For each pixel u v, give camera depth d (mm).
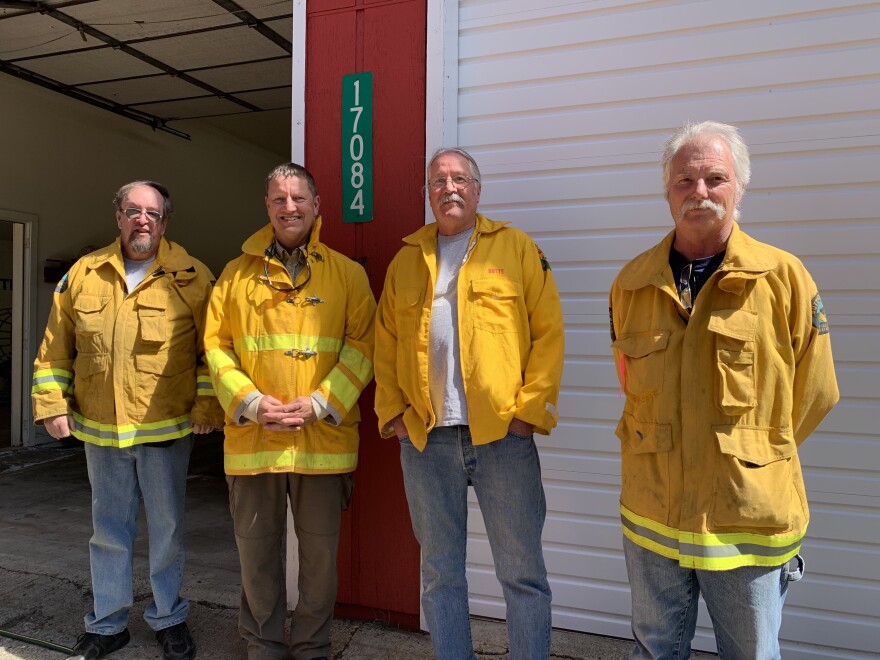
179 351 2426
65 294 2459
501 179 2621
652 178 2441
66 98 6359
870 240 2221
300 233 2258
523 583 1969
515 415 1911
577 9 2500
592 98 2498
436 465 2002
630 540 1642
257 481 2217
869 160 2221
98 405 2365
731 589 1489
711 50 2361
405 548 2643
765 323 1474
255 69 5512
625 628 2480
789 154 2297
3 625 2707
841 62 2238
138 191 2396
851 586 2250
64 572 3205
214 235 8422
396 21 2656
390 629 2645
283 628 2320
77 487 4734
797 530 1491
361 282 2348
